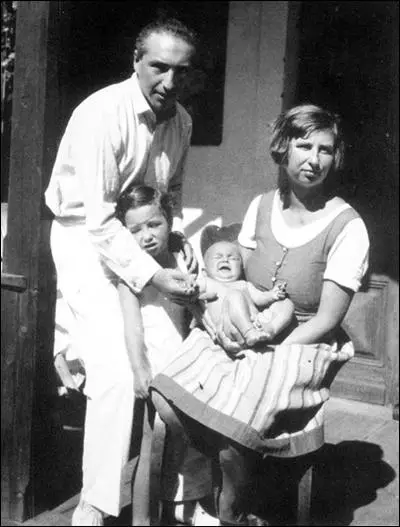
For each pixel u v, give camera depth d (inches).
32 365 122.5
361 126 184.7
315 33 185.6
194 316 110.2
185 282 105.0
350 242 105.1
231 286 107.7
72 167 115.3
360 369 187.0
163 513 113.4
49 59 121.4
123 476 110.2
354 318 187.0
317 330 104.4
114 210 109.7
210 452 106.9
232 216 187.9
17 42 122.6
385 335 184.2
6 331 124.3
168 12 189.2
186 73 111.5
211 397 101.3
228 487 105.5
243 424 99.1
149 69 109.8
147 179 119.4
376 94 182.5
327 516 127.0
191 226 191.8
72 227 118.2
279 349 102.7
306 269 106.0
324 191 109.2
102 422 110.2
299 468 109.0
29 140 122.2
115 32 191.3
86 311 113.4
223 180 188.1
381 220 183.3
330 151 105.0
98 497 110.1
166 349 111.0
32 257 122.3
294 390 101.4
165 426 104.5
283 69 180.9
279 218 110.0
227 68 185.6
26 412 123.0
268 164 183.5
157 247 110.4
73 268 116.4
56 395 128.3
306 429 105.0
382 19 180.9
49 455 127.2
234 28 184.1
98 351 111.0
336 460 150.2
